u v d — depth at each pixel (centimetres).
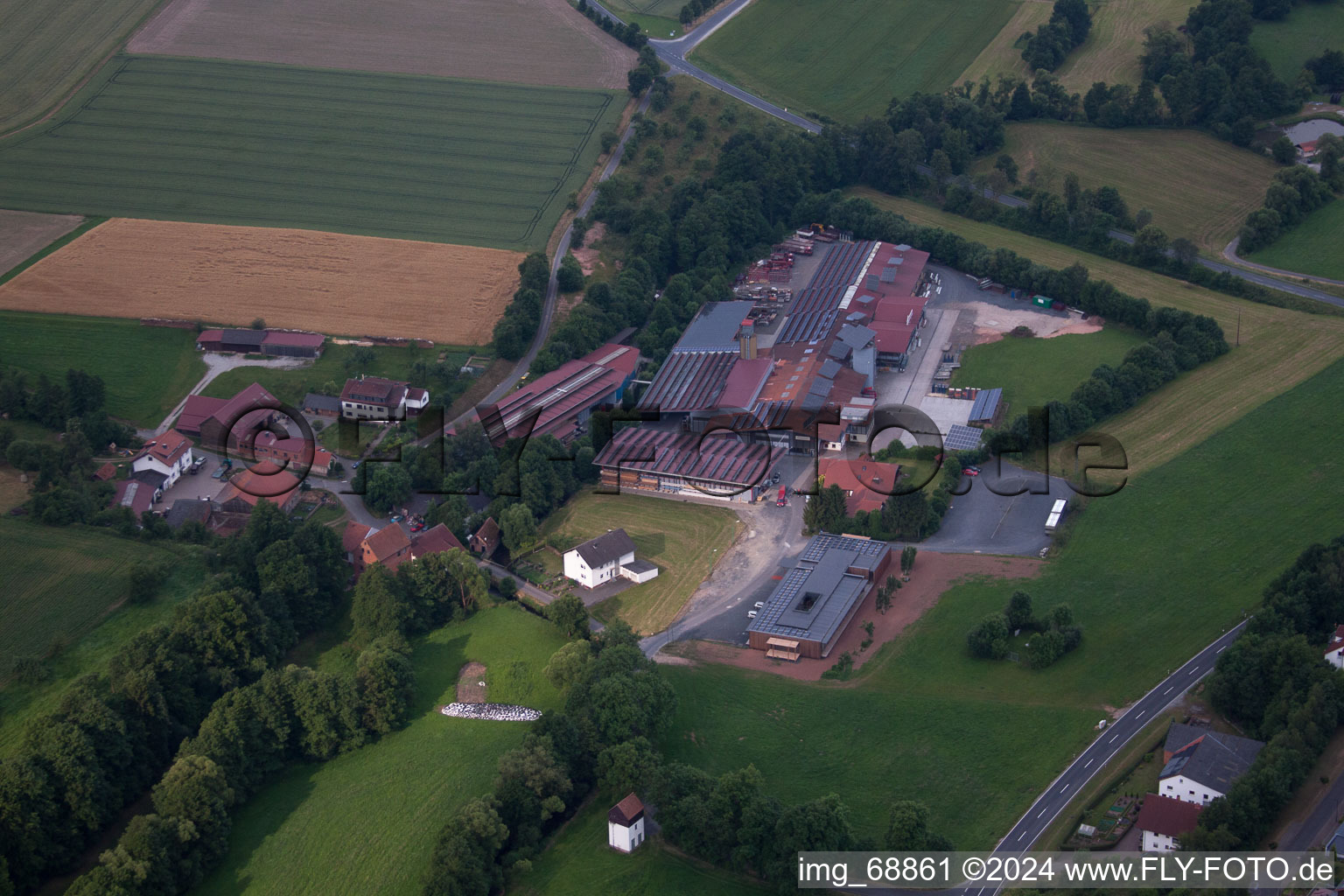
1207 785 19388
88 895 17675
